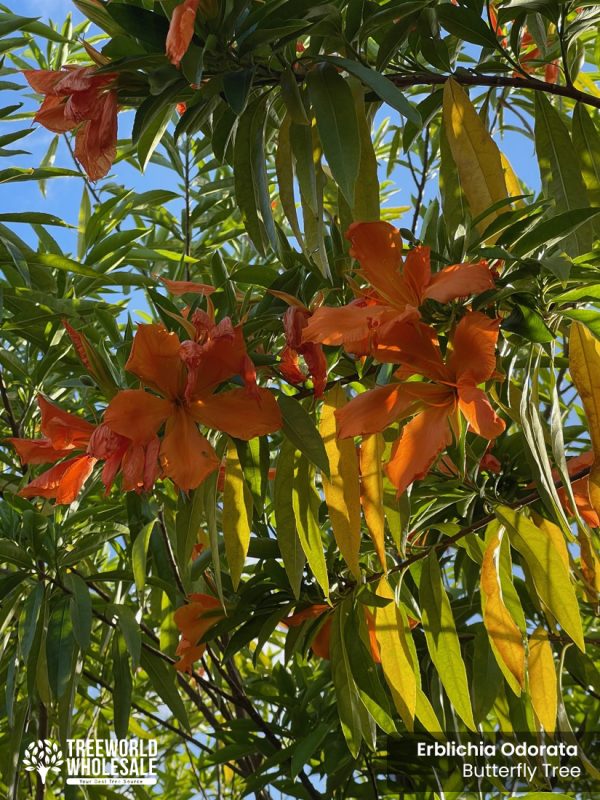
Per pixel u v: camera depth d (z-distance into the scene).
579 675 1.01
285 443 0.78
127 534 1.01
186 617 0.88
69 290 1.07
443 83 0.78
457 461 0.67
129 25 0.70
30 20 0.87
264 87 0.78
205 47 0.68
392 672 0.83
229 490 0.75
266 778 1.02
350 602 0.88
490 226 0.68
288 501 0.78
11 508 0.95
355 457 0.73
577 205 0.79
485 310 0.68
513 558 1.00
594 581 0.84
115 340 0.90
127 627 0.90
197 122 0.77
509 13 0.79
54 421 0.70
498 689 0.93
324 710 1.09
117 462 0.65
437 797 0.98
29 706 0.90
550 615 0.94
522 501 0.83
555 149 0.80
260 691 1.19
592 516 0.83
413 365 0.64
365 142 0.74
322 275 0.76
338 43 0.76
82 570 1.13
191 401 0.65
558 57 0.91
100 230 1.09
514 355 0.72
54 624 0.88
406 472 0.63
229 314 0.73
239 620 0.89
